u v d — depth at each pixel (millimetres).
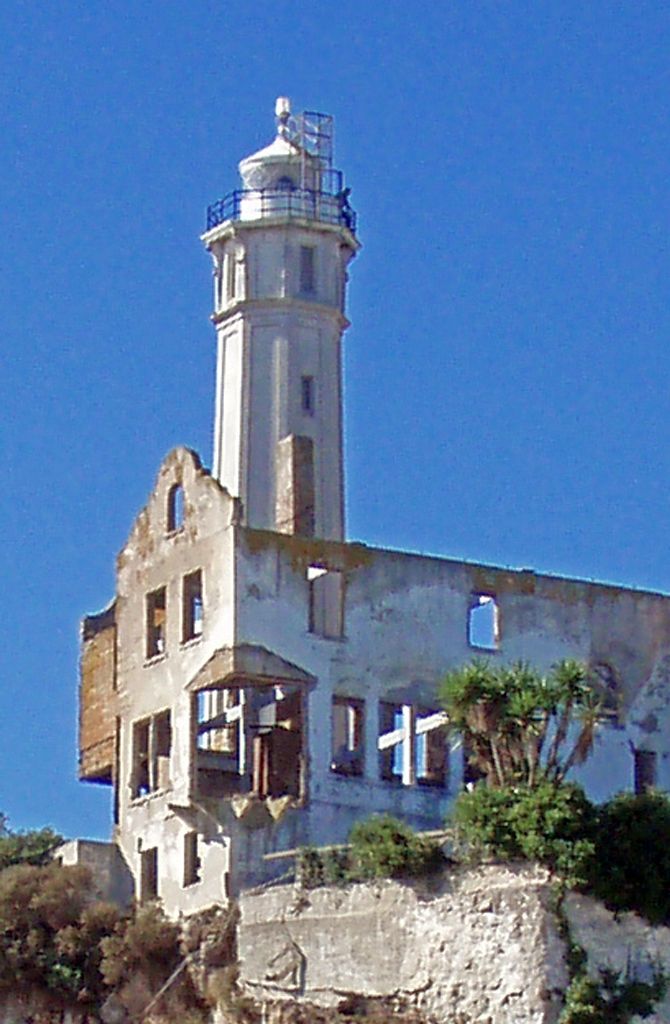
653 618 102062
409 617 97250
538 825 81375
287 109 126875
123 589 100125
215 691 98438
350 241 125500
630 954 81125
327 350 123750
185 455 97938
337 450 122938
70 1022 92875
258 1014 88125
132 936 92750
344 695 95438
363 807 94812
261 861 92625
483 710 83562
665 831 81812
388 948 84438
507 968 81062
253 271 123938
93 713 100688
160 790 96250
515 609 99312
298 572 95688
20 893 94688
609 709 100000
